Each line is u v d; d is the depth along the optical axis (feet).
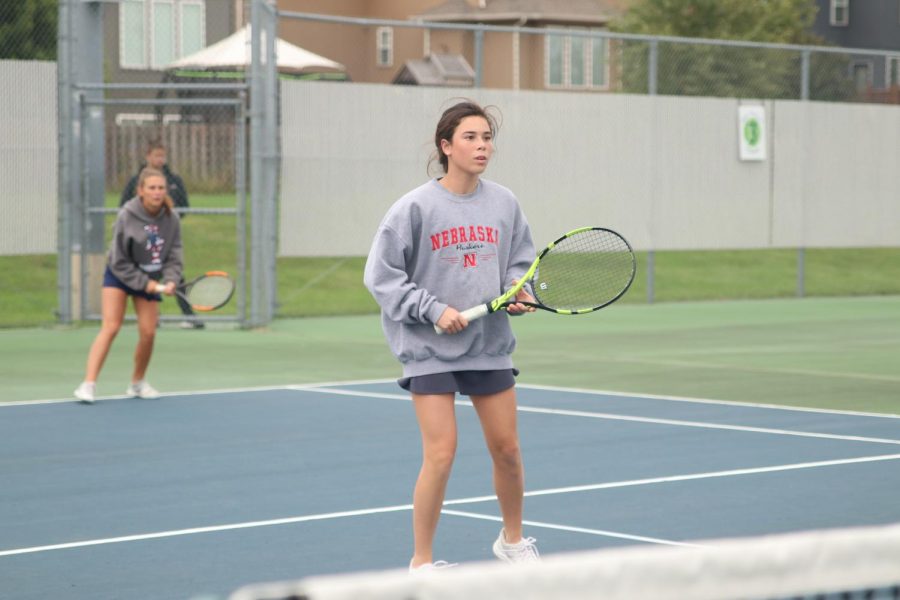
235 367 142.61
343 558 65.36
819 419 109.70
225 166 240.73
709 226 215.51
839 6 504.02
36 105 173.06
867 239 231.09
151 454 93.81
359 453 93.97
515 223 60.49
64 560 65.10
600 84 382.22
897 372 140.97
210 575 62.18
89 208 177.68
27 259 233.55
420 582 25.08
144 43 321.11
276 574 62.34
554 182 201.16
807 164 224.12
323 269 252.83
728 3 323.37
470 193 59.11
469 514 74.54
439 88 190.80
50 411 112.98
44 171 174.09
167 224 115.85
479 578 25.64
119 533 70.74
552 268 77.15
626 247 61.98
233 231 260.21
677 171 212.02
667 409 114.62
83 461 91.25
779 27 344.49
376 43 488.85
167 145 237.66
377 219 186.80
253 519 73.87
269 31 174.70
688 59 224.33
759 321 194.29
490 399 59.26
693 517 73.87
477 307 57.47
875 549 28.96
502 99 195.72
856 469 88.02
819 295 238.27
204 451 94.89
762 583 27.99
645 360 150.41
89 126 177.06
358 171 185.16
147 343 118.32
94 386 119.14
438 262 58.13
